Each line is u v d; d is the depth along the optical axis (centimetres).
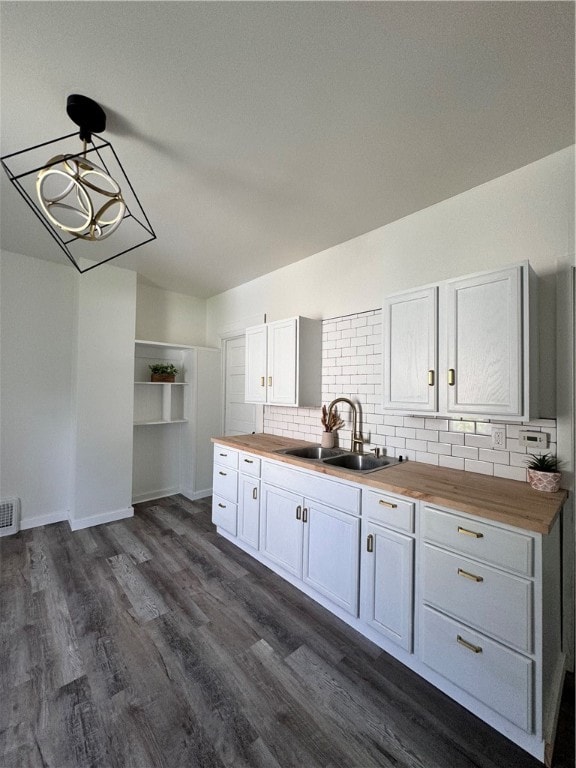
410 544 157
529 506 135
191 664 159
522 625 124
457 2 100
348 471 190
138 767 116
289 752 122
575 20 104
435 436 208
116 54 117
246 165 177
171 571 239
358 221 235
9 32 109
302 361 269
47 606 200
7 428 300
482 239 192
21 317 307
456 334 171
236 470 277
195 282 376
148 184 194
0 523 292
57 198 137
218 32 110
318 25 107
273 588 221
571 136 156
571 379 160
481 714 136
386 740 127
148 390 395
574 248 161
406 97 134
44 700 140
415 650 155
